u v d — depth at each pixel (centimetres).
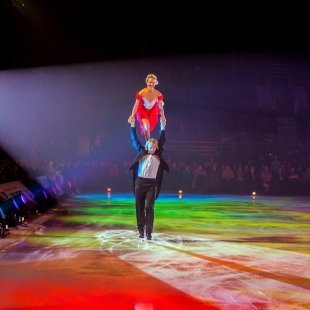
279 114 3284
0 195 1028
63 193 1992
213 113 3259
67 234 955
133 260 698
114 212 1399
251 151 2895
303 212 1451
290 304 488
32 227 1055
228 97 3309
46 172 2006
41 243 844
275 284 564
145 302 494
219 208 1573
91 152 2742
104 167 2597
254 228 1070
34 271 629
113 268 645
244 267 654
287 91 3359
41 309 470
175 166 2567
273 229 1055
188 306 480
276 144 2920
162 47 3155
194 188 2531
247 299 504
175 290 538
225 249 794
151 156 875
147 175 874
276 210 1514
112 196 2117
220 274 613
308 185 2523
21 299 505
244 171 2539
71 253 751
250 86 3378
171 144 2892
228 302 494
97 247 805
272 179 2548
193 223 1152
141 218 890
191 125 3161
